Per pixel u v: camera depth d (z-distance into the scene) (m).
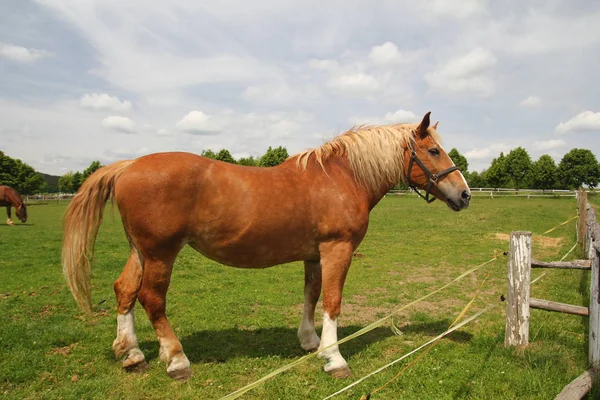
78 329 4.84
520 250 4.20
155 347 4.44
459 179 4.33
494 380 3.56
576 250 10.29
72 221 3.60
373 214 20.70
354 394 3.39
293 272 8.70
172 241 3.55
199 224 3.60
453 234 14.20
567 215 19.72
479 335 4.64
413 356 4.17
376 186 4.29
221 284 7.56
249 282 7.74
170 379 3.63
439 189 4.39
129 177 3.48
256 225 3.64
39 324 4.99
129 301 3.81
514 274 4.22
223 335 4.90
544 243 12.09
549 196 37.97
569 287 6.81
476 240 13.02
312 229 3.83
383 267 9.20
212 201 3.56
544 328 4.62
